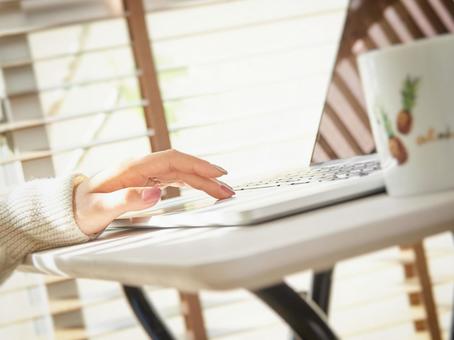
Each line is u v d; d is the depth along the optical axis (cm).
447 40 63
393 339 255
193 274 49
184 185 104
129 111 243
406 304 255
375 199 69
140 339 239
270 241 53
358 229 53
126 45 234
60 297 231
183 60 250
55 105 237
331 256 52
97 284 234
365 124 134
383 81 64
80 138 237
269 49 255
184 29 251
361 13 149
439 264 260
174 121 249
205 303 240
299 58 256
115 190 99
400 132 64
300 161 248
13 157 228
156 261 55
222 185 98
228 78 252
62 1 235
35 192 100
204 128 247
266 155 246
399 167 65
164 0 245
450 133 63
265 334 247
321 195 71
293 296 57
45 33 237
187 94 249
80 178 103
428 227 55
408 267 254
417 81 63
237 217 70
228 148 245
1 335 229
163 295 240
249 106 251
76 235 96
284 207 70
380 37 150
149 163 98
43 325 231
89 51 234
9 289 229
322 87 255
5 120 232
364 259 253
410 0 153
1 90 232
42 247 99
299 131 251
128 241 81
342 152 134
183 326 241
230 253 50
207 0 251
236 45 253
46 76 237
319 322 56
